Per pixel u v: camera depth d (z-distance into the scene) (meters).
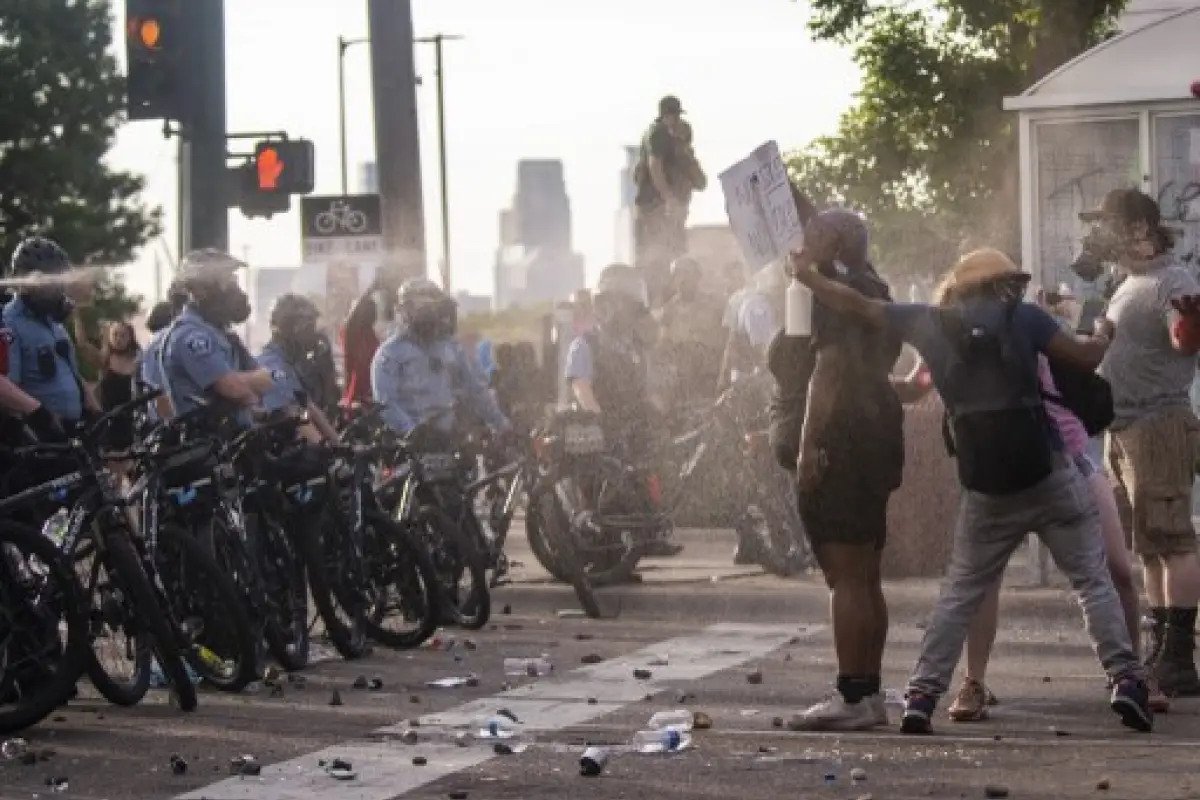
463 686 13.93
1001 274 11.63
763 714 12.56
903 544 19.09
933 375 11.75
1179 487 12.84
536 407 29.50
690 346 21.52
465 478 17.66
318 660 15.27
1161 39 18.59
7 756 11.41
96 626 12.91
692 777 10.48
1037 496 11.69
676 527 19.44
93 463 12.85
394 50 23.38
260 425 14.61
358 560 15.47
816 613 18.14
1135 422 12.82
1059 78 18.83
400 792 10.26
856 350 11.80
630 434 19.05
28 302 13.22
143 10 19.02
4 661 12.03
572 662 15.12
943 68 33.81
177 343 14.17
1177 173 18.59
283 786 10.45
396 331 17.48
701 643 16.14
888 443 11.78
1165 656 12.95
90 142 64.62
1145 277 12.80
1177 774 10.35
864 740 11.49
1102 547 11.87
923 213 34.88
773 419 12.39
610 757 11.08
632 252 28.66
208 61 19.09
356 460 15.62
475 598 17.00
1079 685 13.50
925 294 28.80
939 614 11.76
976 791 10.02
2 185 63.78
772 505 19.66
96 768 11.05
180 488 13.79
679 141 28.16
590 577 18.67
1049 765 10.65
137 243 64.62
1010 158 33.97
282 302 15.70
